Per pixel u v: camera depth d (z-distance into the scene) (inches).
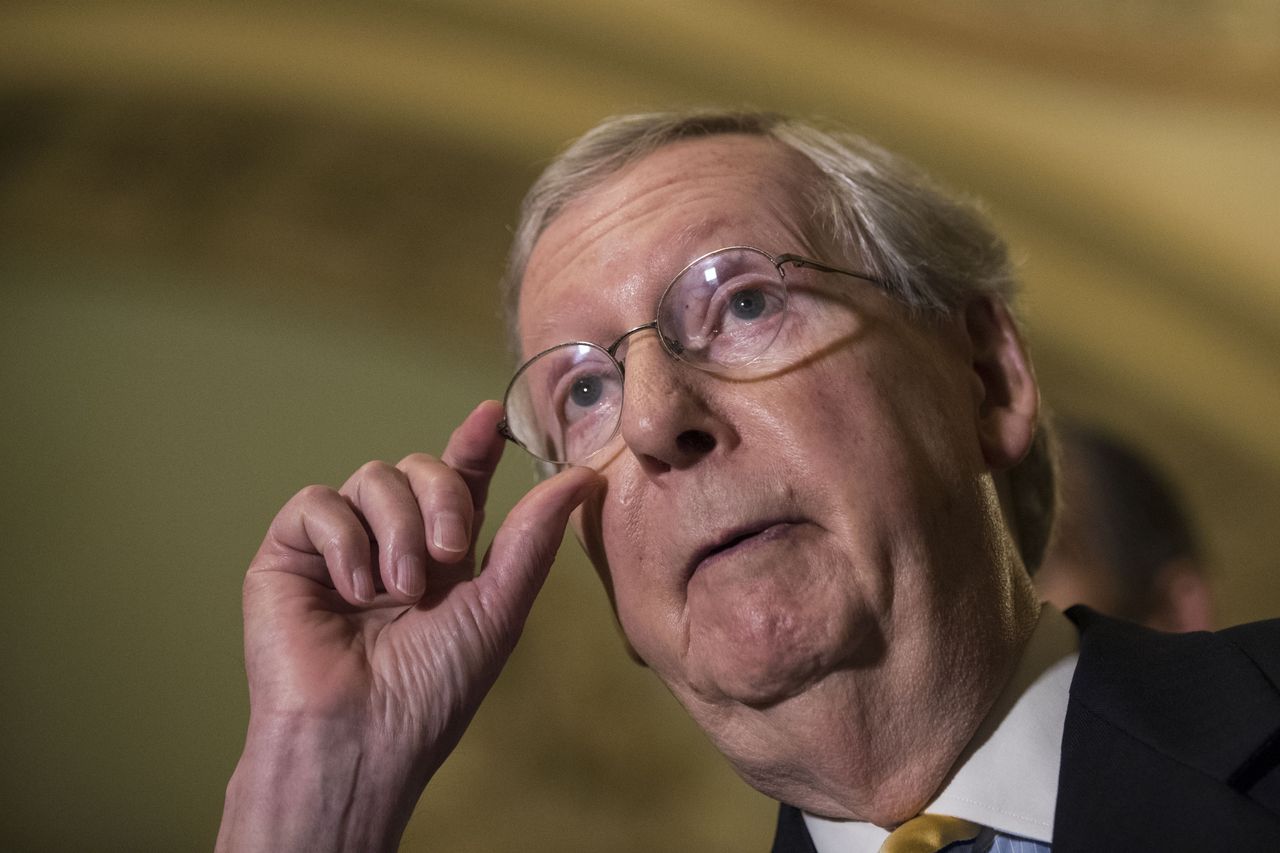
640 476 57.3
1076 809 47.3
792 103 310.3
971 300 64.2
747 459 53.9
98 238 251.6
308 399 251.6
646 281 58.9
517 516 61.1
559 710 247.0
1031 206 316.8
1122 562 101.2
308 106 267.4
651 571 56.4
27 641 233.1
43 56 254.7
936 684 53.0
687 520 54.3
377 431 253.6
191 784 231.1
